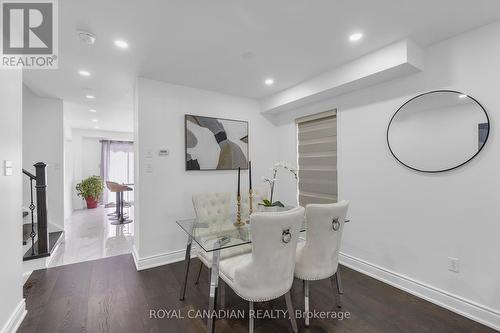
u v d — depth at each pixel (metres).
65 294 2.32
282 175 3.97
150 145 2.96
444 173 2.11
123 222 5.26
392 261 2.49
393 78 2.46
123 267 2.94
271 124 4.05
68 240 4.05
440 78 2.14
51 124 3.93
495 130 1.84
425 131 2.21
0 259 1.61
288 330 1.83
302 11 1.76
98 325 1.88
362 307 2.11
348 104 2.92
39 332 1.80
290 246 1.66
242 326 1.88
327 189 3.26
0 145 1.62
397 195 2.44
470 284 1.96
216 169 3.44
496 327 1.81
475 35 1.95
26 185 3.78
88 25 1.87
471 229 1.96
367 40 2.14
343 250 2.98
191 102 3.28
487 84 1.88
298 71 2.81
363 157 2.76
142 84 2.93
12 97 1.81
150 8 1.69
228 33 2.02
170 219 3.10
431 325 1.87
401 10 1.75
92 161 7.43
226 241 1.89
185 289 2.39
